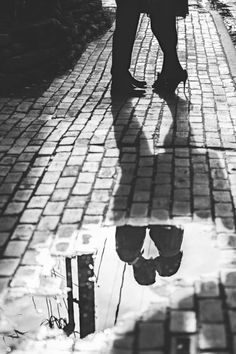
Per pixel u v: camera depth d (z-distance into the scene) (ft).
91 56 32.73
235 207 16.88
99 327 12.69
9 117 24.22
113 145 21.08
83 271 14.51
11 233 16.01
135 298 13.47
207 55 32.22
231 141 21.25
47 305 13.46
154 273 14.28
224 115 23.73
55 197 17.72
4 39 28.32
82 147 21.04
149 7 25.20
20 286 14.02
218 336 11.94
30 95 26.76
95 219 16.57
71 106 25.31
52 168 19.57
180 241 15.46
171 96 26.04
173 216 16.57
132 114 24.00
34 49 29.37
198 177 18.63
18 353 12.19
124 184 18.33
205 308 12.81
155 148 20.77
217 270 14.19
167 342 11.94
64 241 15.65
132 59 31.68
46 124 23.39
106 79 28.89
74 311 13.20
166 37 25.58
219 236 15.57
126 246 15.40
